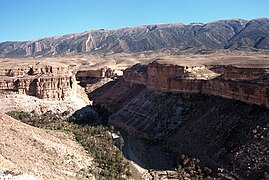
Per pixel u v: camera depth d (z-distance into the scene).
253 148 71.44
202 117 95.44
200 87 108.38
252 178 64.88
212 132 85.50
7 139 63.78
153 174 77.94
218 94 98.06
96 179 64.00
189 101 108.75
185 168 78.12
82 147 81.31
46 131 82.88
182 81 113.62
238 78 93.50
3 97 121.62
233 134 79.69
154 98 123.69
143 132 108.12
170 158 87.06
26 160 57.44
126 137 107.81
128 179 71.56
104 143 89.94
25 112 118.50
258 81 84.94
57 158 66.44
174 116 106.88
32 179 44.84
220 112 90.50
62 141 78.62
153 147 96.94
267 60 107.69
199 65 121.25
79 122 123.06
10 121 74.25
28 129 75.56
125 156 89.94
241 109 85.19
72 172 62.72
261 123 76.19
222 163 73.88
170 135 100.06
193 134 90.81
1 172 43.78
